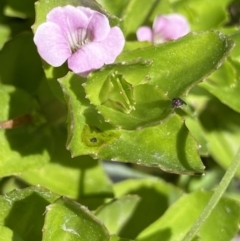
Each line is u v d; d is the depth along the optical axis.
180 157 0.15
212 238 0.17
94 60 0.15
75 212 0.15
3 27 0.18
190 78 0.15
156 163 0.15
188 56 0.15
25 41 0.17
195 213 0.17
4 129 0.17
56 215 0.15
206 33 0.15
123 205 0.17
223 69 0.18
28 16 0.18
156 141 0.15
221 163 0.20
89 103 0.15
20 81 0.18
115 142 0.15
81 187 0.17
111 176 0.21
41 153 0.17
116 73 0.15
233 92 0.18
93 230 0.15
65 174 0.17
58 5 0.15
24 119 0.17
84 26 0.15
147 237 0.17
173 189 0.18
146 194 0.18
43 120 0.17
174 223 0.17
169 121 0.15
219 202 0.17
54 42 0.15
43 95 0.17
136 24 0.18
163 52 0.15
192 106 0.19
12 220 0.16
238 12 0.21
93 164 0.17
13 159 0.17
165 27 0.17
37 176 0.17
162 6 0.18
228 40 0.15
